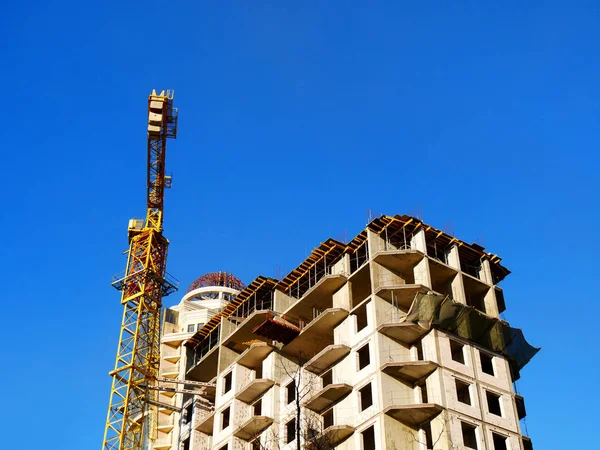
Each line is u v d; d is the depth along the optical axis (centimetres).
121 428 10769
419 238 8431
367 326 7969
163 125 12656
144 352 11762
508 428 7525
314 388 8281
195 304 12825
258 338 9394
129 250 12562
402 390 7519
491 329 8050
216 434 8994
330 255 8956
